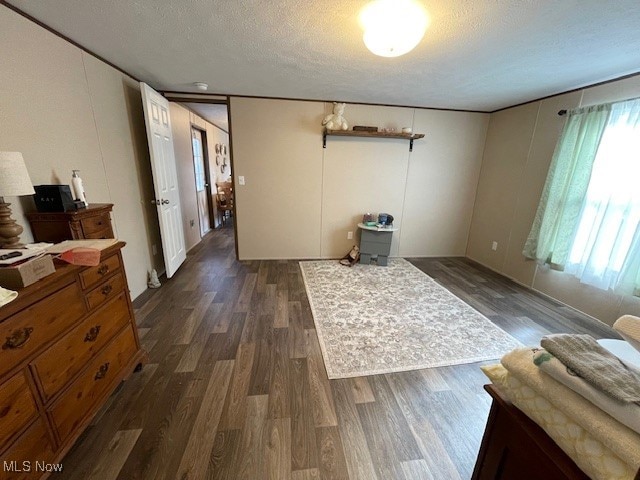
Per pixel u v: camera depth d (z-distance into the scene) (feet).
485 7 4.81
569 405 2.10
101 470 3.84
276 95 11.00
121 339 5.20
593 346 2.41
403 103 11.78
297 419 4.71
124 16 5.34
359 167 12.53
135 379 5.54
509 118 11.64
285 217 12.67
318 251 13.34
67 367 3.87
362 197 12.94
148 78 9.16
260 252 12.96
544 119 10.10
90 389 4.32
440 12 4.98
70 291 3.97
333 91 10.27
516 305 9.12
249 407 4.92
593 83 8.42
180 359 6.15
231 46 6.63
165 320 7.74
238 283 10.30
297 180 12.28
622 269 7.40
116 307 5.09
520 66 7.38
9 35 4.90
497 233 12.32
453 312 8.50
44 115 5.65
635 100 7.26
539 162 10.30
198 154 17.04
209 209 18.94
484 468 3.09
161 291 9.55
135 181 9.21
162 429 4.47
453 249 14.33
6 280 3.21
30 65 5.33
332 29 5.76
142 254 9.58
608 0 4.50
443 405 5.08
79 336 4.12
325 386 5.44
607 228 7.86
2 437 2.97
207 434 4.40
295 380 5.59
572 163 8.79
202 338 6.94
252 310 8.35
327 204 12.79
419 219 13.65
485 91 9.70
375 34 5.19
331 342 6.85
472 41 6.06
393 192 13.08
